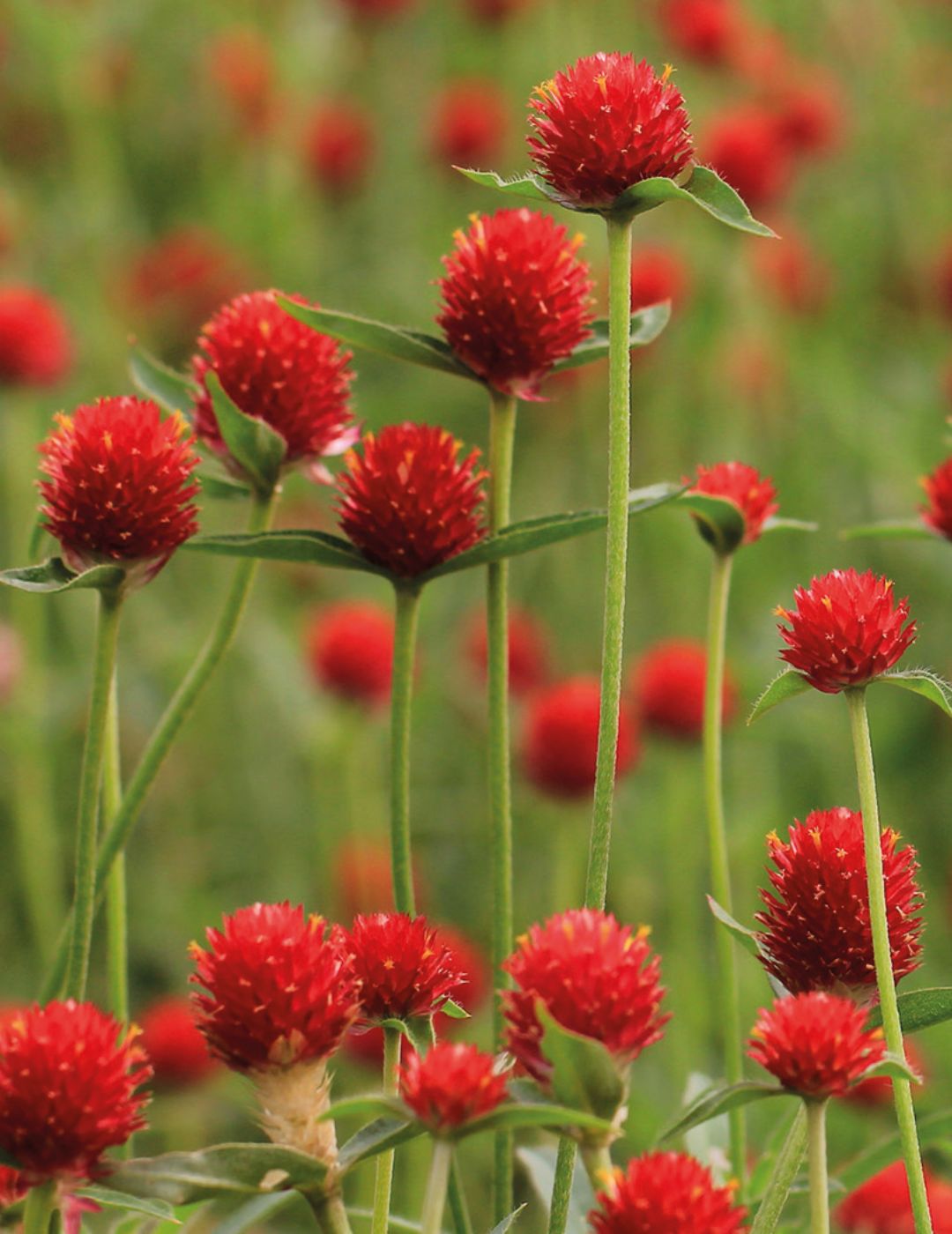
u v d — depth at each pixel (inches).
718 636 51.0
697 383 110.3
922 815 89.4
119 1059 45.7
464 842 93.2
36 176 133.6
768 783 85.1
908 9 137.5
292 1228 63.7
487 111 124.3
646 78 47.7
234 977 46.1
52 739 90.6
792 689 47.3
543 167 47.7
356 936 47.1
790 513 104.5
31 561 50.7
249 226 132.4
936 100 128.3
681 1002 71.9
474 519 49.3
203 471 50.8
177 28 141.4
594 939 45.3
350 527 49.1
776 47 122.8
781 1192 46.7
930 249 123.7
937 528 52.6
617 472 47.5
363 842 83.5
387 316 126.5
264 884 94.9
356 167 126.2
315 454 50.4
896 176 127.3
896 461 102.7
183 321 118.2
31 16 118.9
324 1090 46.3
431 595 105.6
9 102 133.4
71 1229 46.4
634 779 88.4
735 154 106.7
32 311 88.5
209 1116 68.6
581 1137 45.0
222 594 103.7
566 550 106.2
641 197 47.4
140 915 88.6
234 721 98.3
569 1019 45.0
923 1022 47.2
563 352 49.5
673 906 73.2
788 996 46.3
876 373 117.1
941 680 46.7
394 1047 47.0
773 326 109.7
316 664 80.9
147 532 48.4
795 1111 50.8
